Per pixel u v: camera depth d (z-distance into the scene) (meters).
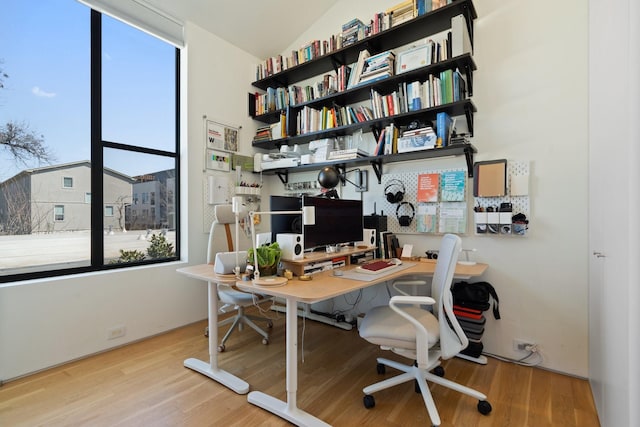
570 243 2.03
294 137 3.24
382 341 1.58
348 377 2.00
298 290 1.55
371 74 2.66
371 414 1.62
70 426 1.52
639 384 0.94
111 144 2.56
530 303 2.16
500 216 2.22
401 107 2.54
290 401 1.58
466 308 2.23
